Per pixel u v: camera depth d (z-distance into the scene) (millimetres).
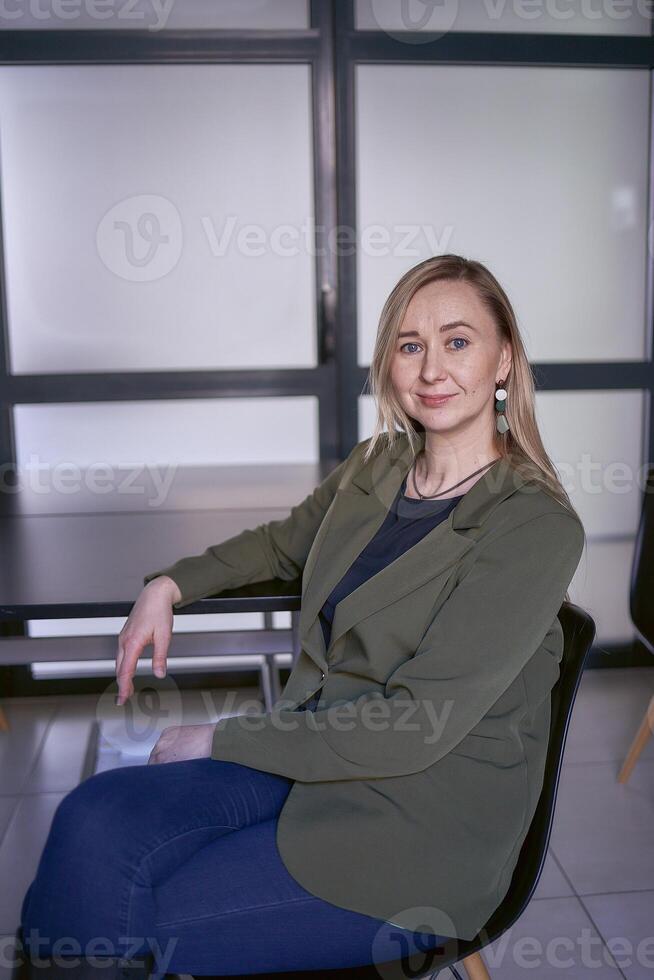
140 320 3178
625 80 3166
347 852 1139
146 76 3031
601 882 2105
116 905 1043
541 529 1255
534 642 1217
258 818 1213
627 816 2402
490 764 1217
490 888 1159
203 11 3000
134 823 1107
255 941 1102
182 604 1554
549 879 2121
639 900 2037
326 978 1120
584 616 1305
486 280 1372
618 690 3240
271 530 1676
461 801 1188
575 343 3307
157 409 3234
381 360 1422
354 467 1537
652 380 3326
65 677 3211
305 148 3123
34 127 3025
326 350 3229
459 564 1283
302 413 3287
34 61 2965
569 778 2609
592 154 3203
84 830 1089
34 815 2412
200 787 1198
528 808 1220
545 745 1278
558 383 3287
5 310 3107
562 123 3176
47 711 3111
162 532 2117
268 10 3023
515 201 3207
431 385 1352
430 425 1369
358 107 3109
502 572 1234
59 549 1954
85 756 2771
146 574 1734
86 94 3021
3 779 2621
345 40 3039
